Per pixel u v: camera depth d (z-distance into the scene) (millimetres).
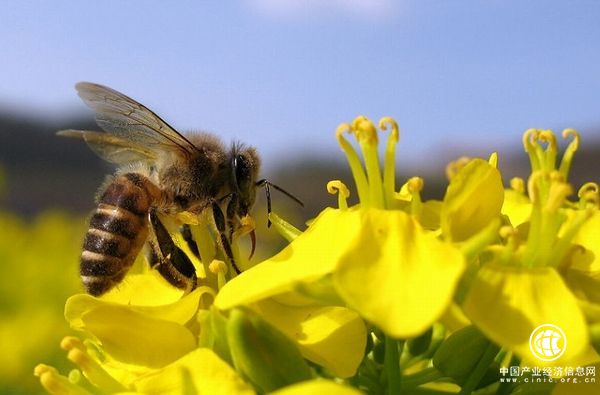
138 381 76
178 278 84
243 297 75
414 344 83
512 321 72
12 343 170
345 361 78
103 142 95
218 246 86
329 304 75
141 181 90
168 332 79
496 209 77
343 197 78
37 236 229
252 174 92
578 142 82
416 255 73
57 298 198
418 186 77
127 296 87
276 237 180
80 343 80
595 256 79
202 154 91
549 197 74
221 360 75
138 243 89
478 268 75
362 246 74
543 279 74
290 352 76
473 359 78
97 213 89
